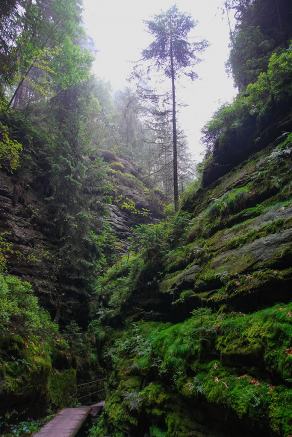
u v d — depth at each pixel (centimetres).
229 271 728
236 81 1469
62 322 1719
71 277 1800
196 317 762
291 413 392
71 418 1105
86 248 1902
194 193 1241
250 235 754
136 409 757
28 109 2156
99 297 1755
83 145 2197
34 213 1780
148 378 818
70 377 1449
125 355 1057
